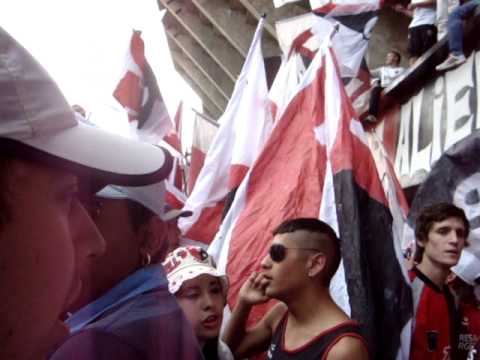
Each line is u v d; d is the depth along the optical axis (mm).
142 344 1241
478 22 6590
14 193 662
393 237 2826
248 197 3359
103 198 1399
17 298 650
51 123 727
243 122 4711
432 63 7727
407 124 8828
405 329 2584
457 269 3883
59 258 689
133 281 1399
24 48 707
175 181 6117
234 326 2428
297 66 6215
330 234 2121
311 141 3357
